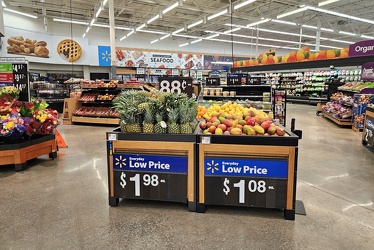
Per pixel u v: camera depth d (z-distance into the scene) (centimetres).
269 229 239
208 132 272
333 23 1844
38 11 1552
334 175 381
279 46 2659
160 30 2025
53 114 492
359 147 555
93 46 1777
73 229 238
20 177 374
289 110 1348
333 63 1316
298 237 226
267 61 1723
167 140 269
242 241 220
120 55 1875
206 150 263
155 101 279
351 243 218
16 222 250
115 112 852
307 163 439
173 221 253
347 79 1327
